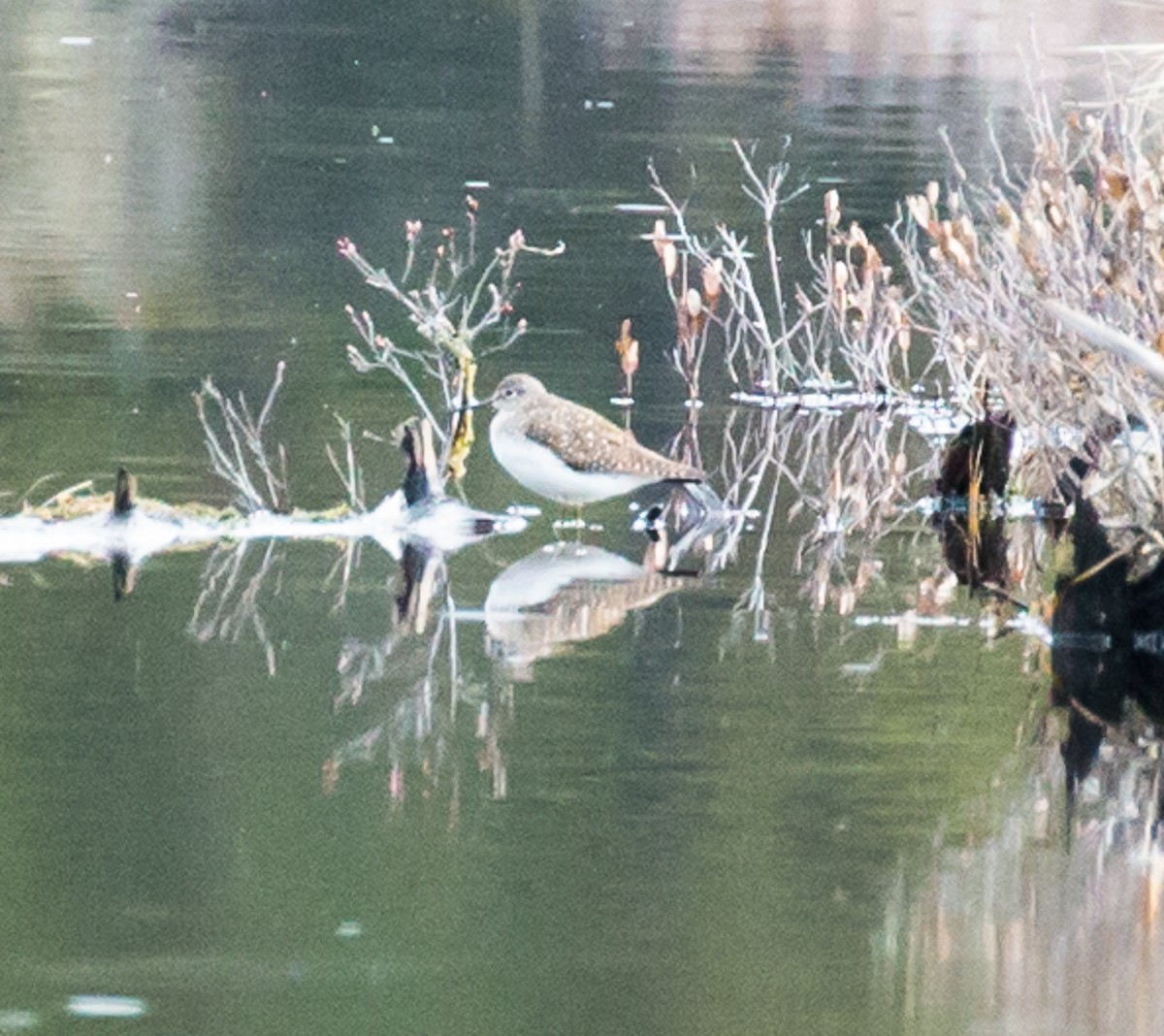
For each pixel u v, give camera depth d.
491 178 24.33
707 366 17.69
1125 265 12.46
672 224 22.08
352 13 36.84
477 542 13.26
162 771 9.43
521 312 18.86
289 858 8.66
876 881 8.66
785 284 20.05
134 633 11.21
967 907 8.44
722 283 18.34
